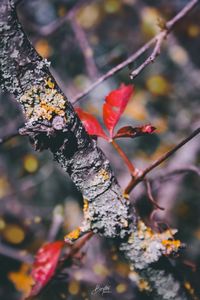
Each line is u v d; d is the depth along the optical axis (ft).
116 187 1.06
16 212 2.56
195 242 2.26
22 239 2.07
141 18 2.33
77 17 2.44
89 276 1.61
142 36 2.50
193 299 1.19
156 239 1.11
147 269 1.12
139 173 1.09
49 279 1.26
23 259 1.93
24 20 2.25
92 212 1.06
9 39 0.91
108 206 1.06
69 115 0.97
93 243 1.80
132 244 1.10
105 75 1.24
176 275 1.17
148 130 1.08
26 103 0.96
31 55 0.94
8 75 0.94
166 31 1.28
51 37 2.39
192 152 2.43
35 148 0.98
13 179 2.69
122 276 1.67
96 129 1.11
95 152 1.03
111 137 1.10
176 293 1.15
